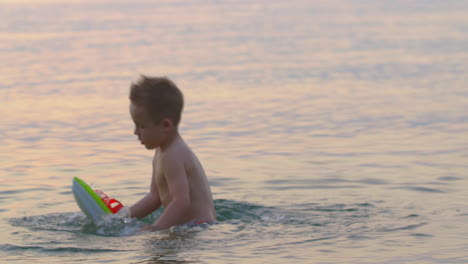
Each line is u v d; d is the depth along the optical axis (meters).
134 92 5.18
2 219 5.40
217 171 7.55
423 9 37.12
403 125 10.39
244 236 4.67
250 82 15.16
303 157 8.30
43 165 7.95
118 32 27.14
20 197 6.35
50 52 21.06
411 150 8.62
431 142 9.11
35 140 9.58
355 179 7.05
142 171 7.57
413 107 11.93
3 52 21.06
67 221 5.24
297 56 19.66
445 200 6.02
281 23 30.42
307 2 43.81
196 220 5.10
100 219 5.15
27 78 15.99
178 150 5.14
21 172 7.56
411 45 21.91
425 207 5.71
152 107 5.09
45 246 4.47
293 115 11.41
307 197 6.24
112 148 8.97
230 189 6.67
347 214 5.45
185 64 18.16
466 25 27.94
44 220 5.34
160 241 4.55
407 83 14.79
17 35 25.94
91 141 9.45
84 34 26.38
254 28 28.31
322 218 5.27
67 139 9.62
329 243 4.50
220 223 5.05
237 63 18.28
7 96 13.61
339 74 16.23
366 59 18.83
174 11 37.19
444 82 14.79
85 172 7.55
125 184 6.95
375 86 14.48
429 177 7.08
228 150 8.79
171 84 5.20
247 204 5.81
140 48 22.00
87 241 4.60
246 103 12.62
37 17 33.69
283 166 7.79
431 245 4.46
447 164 7.74
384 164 7.82
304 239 4.60
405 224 5.05
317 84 14.83
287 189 6.62
